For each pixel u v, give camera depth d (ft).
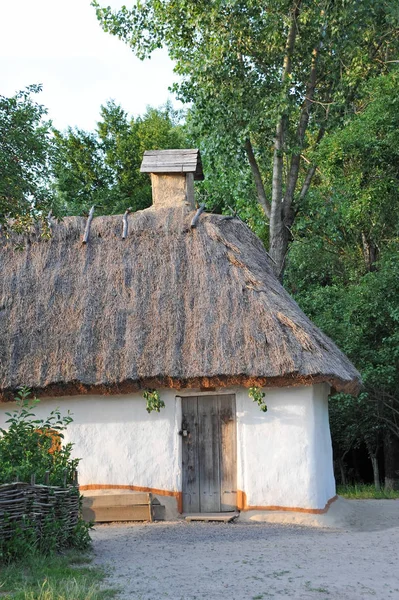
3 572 23.56
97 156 113.39
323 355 38.14
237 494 38.81
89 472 40.04
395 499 53.67
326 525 37.09
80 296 43.14
